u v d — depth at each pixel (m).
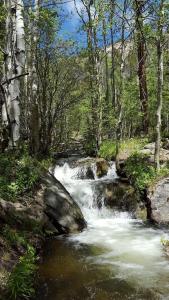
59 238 10.66
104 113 21.23
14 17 14.59
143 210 12.84
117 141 16.91
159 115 13.87
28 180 11.73
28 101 19.70
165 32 13.19
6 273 7.23
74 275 8.01
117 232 11.38
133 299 6.92
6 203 10.17
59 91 24.27
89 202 14.02
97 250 9.66
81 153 23.83
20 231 9.54
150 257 9.14
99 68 21.39
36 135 17.80
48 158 19.08
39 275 7.96
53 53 21.47
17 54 13.51
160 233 11.16
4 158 12.16
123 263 8.75
